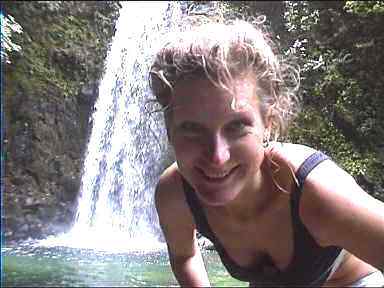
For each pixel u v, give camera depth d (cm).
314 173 66
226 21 65
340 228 65
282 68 65
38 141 477
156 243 257
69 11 495
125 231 406
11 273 311
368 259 65
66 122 481
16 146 470
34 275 304
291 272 72
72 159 478
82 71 480
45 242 411
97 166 450
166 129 61
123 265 262
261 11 150
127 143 380
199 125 57
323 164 68
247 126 58
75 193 472
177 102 57
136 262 238
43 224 456
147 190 374
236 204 69
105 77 445
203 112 56
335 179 66
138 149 362
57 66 479
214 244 78
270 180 68
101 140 443
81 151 472
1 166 463
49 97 478
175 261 87
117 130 406
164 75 58
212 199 59
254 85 58
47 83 474
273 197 68
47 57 472
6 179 462
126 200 407
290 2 150
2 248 390
